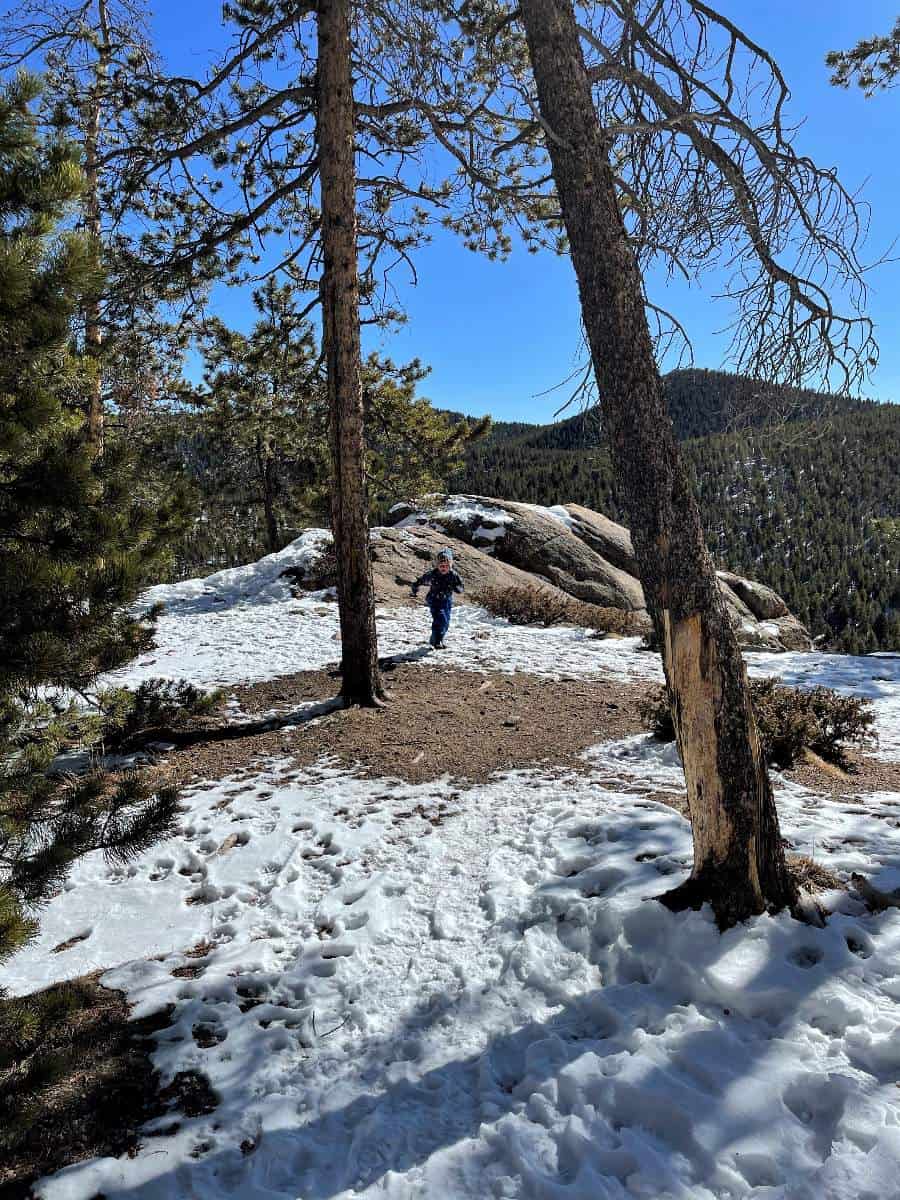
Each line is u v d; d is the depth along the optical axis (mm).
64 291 3096
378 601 15102
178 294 8719
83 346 3750
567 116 3309
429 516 20594
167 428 12891
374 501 18625
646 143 4145
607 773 6570
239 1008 3771
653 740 7418
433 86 7086
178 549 4586
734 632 3512
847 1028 2943
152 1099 3184
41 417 3141
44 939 4566
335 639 12508
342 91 7609
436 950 4078
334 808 6145
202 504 4676
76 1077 3316
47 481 3188
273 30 7566
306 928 4484
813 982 3172
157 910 4836
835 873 4172
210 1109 3117
